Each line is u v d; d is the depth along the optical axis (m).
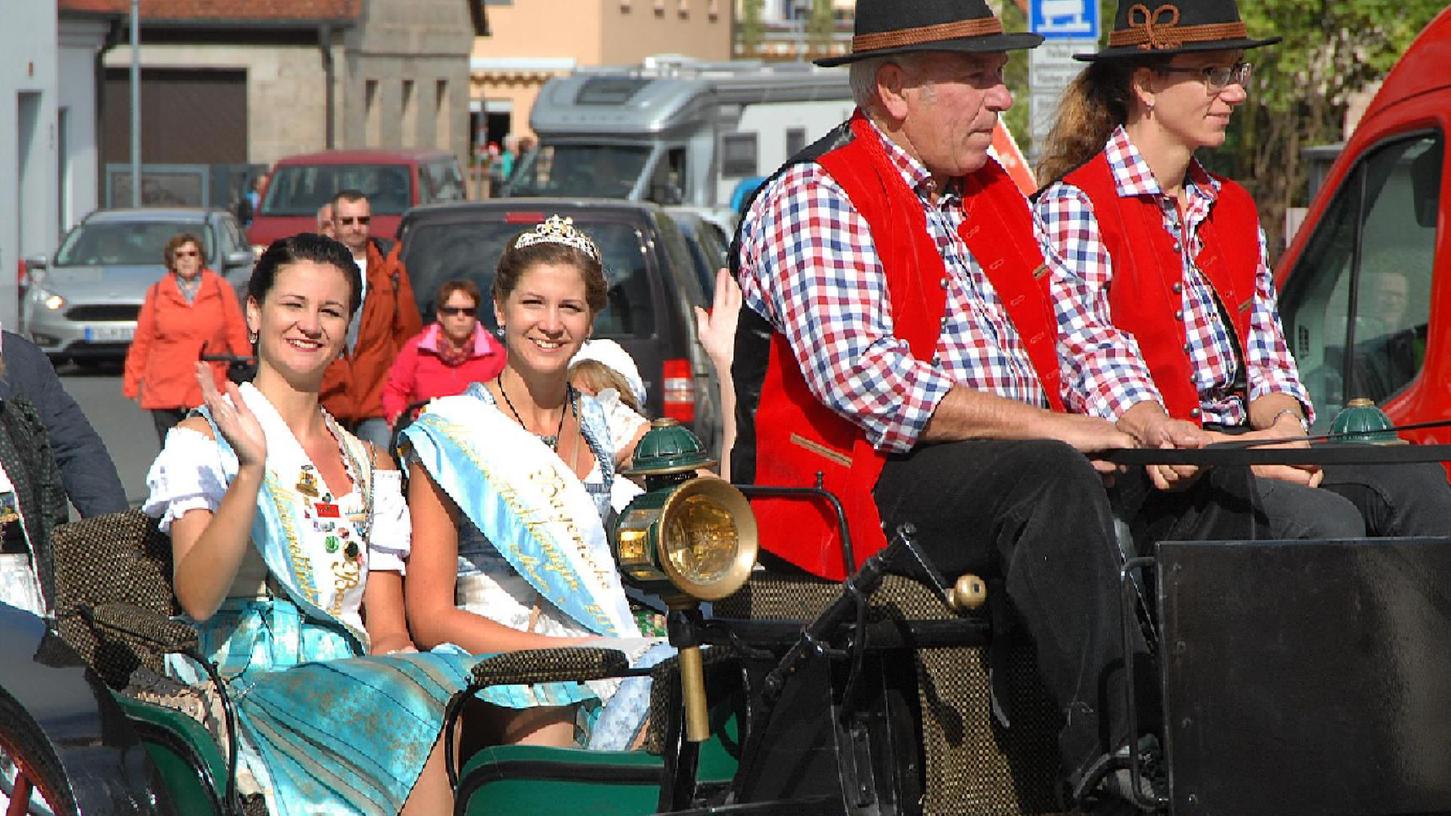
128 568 6.15
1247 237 6.63
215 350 18.95
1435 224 8.53
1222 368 6.43
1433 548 4.80
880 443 5.27
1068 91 6.71
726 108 40.72
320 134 59.34
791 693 5.12
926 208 5.56
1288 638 4.70
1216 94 6.37
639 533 4.80
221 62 58.78
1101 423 5.27
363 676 5.89
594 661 5.50
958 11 5.47
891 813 5.08
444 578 6.26
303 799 5.87
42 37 40.44
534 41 81.12
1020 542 4.97
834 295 5.34
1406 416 8.60
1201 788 4.63
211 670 5.62
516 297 6.46
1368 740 4.74
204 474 6.12
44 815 5.91
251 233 35.75
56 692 5.70
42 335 29.03
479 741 6.30
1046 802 5.21
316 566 6.20
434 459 6.20
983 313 5.57
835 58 5.64
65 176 45.12
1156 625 4.88
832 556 5.32
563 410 6.61
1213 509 5.75
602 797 5.58
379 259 14.09
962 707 5.17
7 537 6.95
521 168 39.34
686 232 18.45
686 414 15.39
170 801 5.66
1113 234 6.36
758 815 5.05
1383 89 9.09
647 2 84.44
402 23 68.62
